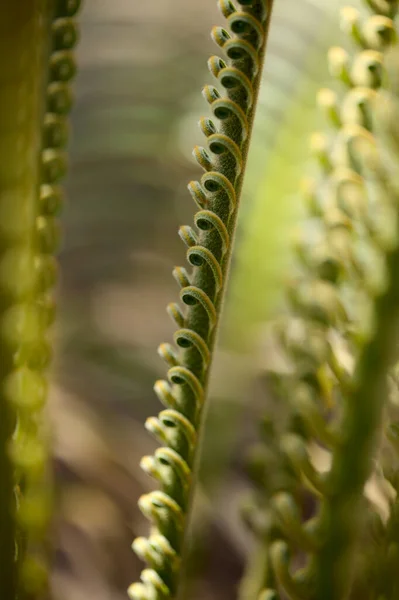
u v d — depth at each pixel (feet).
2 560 1.73
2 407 1.66
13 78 1.57
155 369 4.11
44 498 1.97
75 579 2.80
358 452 1.77
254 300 2.91
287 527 1.82
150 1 4.96
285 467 1.98
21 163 1.63
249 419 3.06
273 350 2.85
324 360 1.86
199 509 2.46
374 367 1.77
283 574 1.80
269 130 2.87
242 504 2.13
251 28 1.60
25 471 1.82
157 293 4.45
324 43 2.83
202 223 1.64
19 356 1.76
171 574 1.76
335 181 1.85
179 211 4.32
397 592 1.76
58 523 2.65
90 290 4.44
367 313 1.77
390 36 1.80
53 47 1.79
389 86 1.82
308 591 1.80
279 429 2.07
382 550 1.81
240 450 3.01
